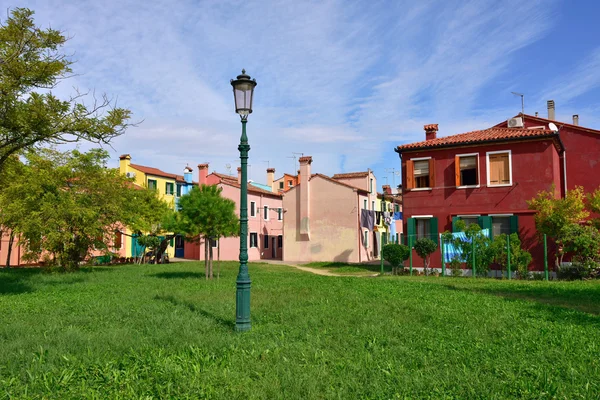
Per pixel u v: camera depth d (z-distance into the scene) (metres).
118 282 20.08
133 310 11.63
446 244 23.98
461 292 15.36
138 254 44.09
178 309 11.73
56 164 26.70
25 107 14.64
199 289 16.94
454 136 27.81
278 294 14.85
